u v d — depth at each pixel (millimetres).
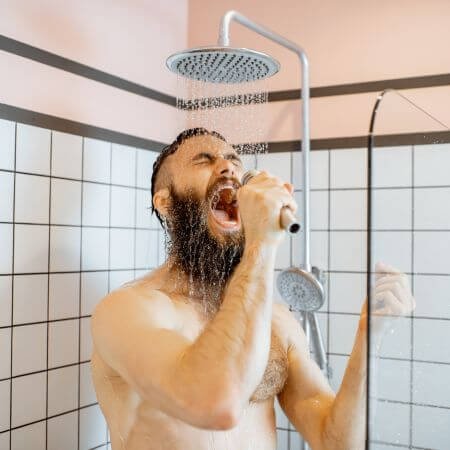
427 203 831
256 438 980
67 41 1334
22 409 1212
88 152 1383
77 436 1348
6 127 1180
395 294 729
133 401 932
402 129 792
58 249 1297
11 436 1187
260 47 1687
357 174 1559
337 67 1589
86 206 1376
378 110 702
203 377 728
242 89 1301
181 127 1571
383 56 1537
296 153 1624
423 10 1495
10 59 1195
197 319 961
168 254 1047
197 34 1766
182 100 1330
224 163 1022
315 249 1608
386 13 1535
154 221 1603
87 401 1376
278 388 1027
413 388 766
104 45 1441
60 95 1312
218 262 1009
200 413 718
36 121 1248
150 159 1595
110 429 975
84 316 1367
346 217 1570
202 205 1014
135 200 1535
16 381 1198
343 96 1579
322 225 1601
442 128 897
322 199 1602
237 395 727
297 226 792
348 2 1579
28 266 1224
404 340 753
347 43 1579
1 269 1166
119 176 1480
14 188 1194
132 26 1539
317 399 1082
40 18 1267
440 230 861
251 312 774
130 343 809
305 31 1630
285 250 1638
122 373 817
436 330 838
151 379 760
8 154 1183
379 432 665
